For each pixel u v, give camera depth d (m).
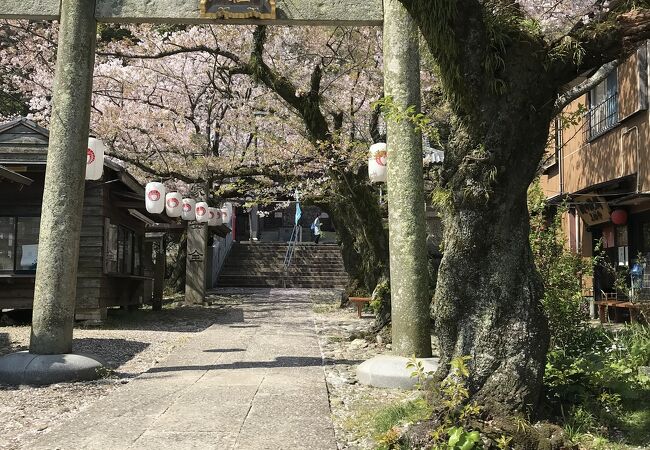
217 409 5.73
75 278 7.57
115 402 6.01
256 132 15.34
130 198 13.52
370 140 15.72
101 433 4.99
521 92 4.55
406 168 7.38
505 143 4.55
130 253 15.48
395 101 7.41
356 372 7.33
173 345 9.98
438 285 4.82
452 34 4.51
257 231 36.94
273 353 9.05
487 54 4.52
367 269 13.23
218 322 13.60
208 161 17.66
